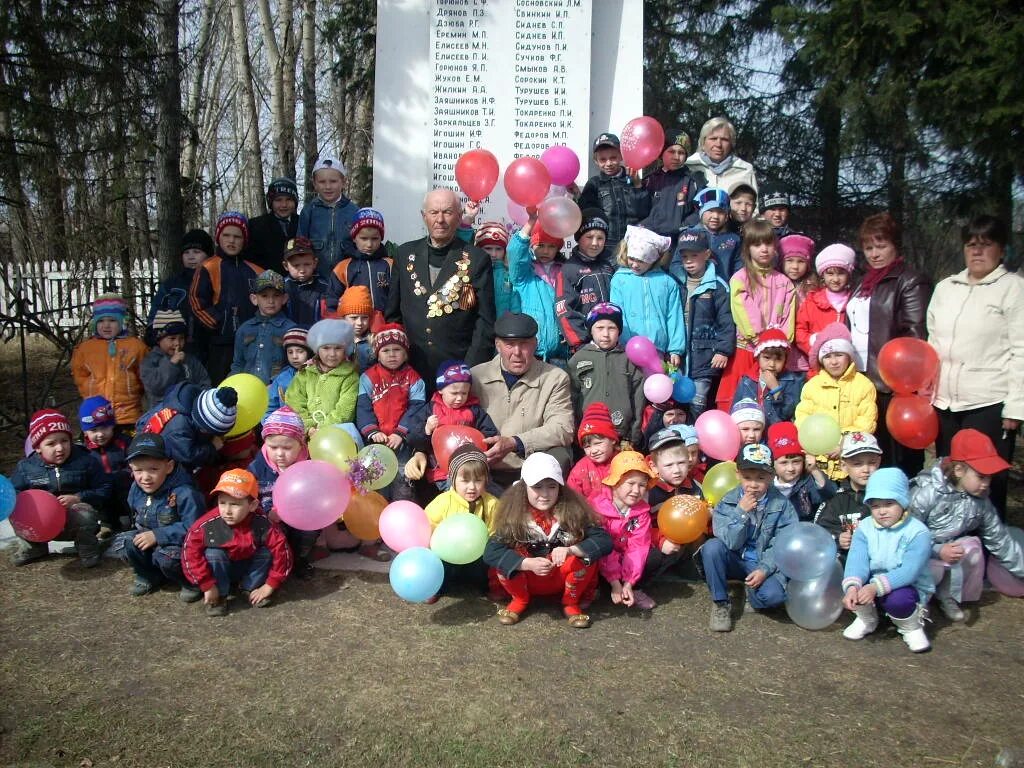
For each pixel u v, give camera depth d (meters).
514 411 4.95
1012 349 4.52
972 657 3.79
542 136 7.13
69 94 7.80
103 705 3.24
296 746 2.98
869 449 4.12
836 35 8.26
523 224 6.37
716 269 5.75
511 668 3.58
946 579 4.17
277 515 4.40
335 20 12.34
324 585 4.48
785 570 3.87
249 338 5.52
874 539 3.96
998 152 7.13
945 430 4.80
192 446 4.52
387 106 7.30
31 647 3.72
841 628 4.11
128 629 3.92
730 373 5.56
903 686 3.50
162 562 4.19
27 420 7.34
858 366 5.02
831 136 11.82
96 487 4.82
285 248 6.18
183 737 3.03
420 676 3.49
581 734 3.07
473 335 5.37
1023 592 4.50
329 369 5.02
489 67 7.11
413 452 4.87
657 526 4.53
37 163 7.96
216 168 23.00
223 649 3.72
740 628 4.07
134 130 8.43
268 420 4.53
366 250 5.78
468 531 3.95
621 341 5.44
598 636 3.94
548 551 4.07
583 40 7.07
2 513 4.15
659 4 12.67
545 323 5.61
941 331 4.79
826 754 2.98
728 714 3.24
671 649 3.81
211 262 6.04
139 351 5.85
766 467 4.04
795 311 5.42
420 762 2.90
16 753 2.94
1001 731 3.16
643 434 5.12
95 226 10.13
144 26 8.40
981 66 6.88
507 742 3.01
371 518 4.45
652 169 7.32
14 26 7.23
